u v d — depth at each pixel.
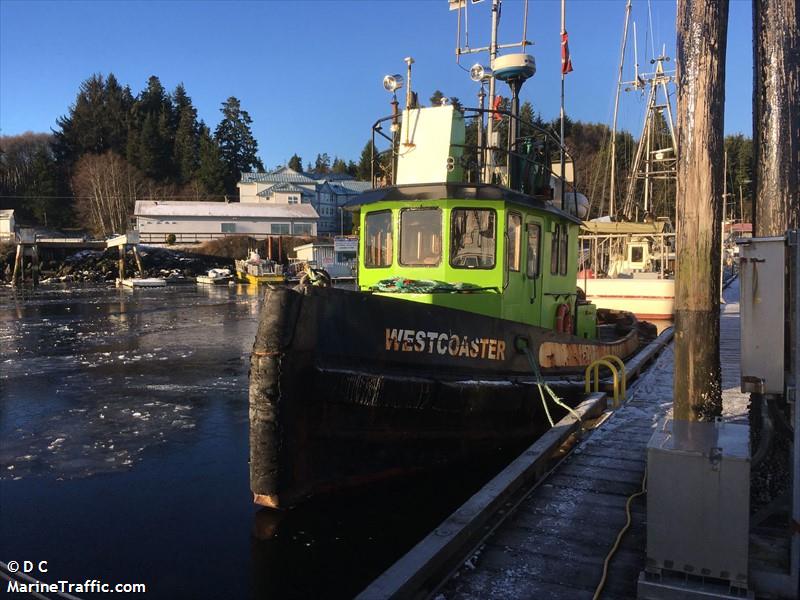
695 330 4.66
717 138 4.52
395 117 8.42
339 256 54.47
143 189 82.62
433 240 7.37
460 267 7.25
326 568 5.18
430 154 7.91
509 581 3.95
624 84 25.77
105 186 78.50
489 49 10.82
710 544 3.36
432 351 6.30
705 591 3.34
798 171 4.52
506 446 7.23
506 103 10.16
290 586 4.90
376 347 5.92
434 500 6.49
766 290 3.64
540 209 7.78
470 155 8.52
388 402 5.84
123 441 8.78
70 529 5.91
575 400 8.41
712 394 4.66
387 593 3.54
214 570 5.12
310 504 5.88
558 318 8.80
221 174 85.25
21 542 5.63
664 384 10.26
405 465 6.36
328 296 5.63
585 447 6.71
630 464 6.13
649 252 24.86
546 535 4.57
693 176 4.57
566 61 11.68
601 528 4.68
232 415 10.24
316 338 5.55
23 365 15.05
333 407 5.69
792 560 3.36
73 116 90.88
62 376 13.66
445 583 3.93
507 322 7.06
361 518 6.06
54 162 87.94
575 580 3.94
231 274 54.56
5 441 8.77
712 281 4.61
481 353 6.75
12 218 64.75
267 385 5.38
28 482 7.16
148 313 28.39
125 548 5.51
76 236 73.31
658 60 24.73
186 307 31.36
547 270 8.38
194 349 17.64
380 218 7.76
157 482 7.17
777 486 4.29
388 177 8.86
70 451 8.31
